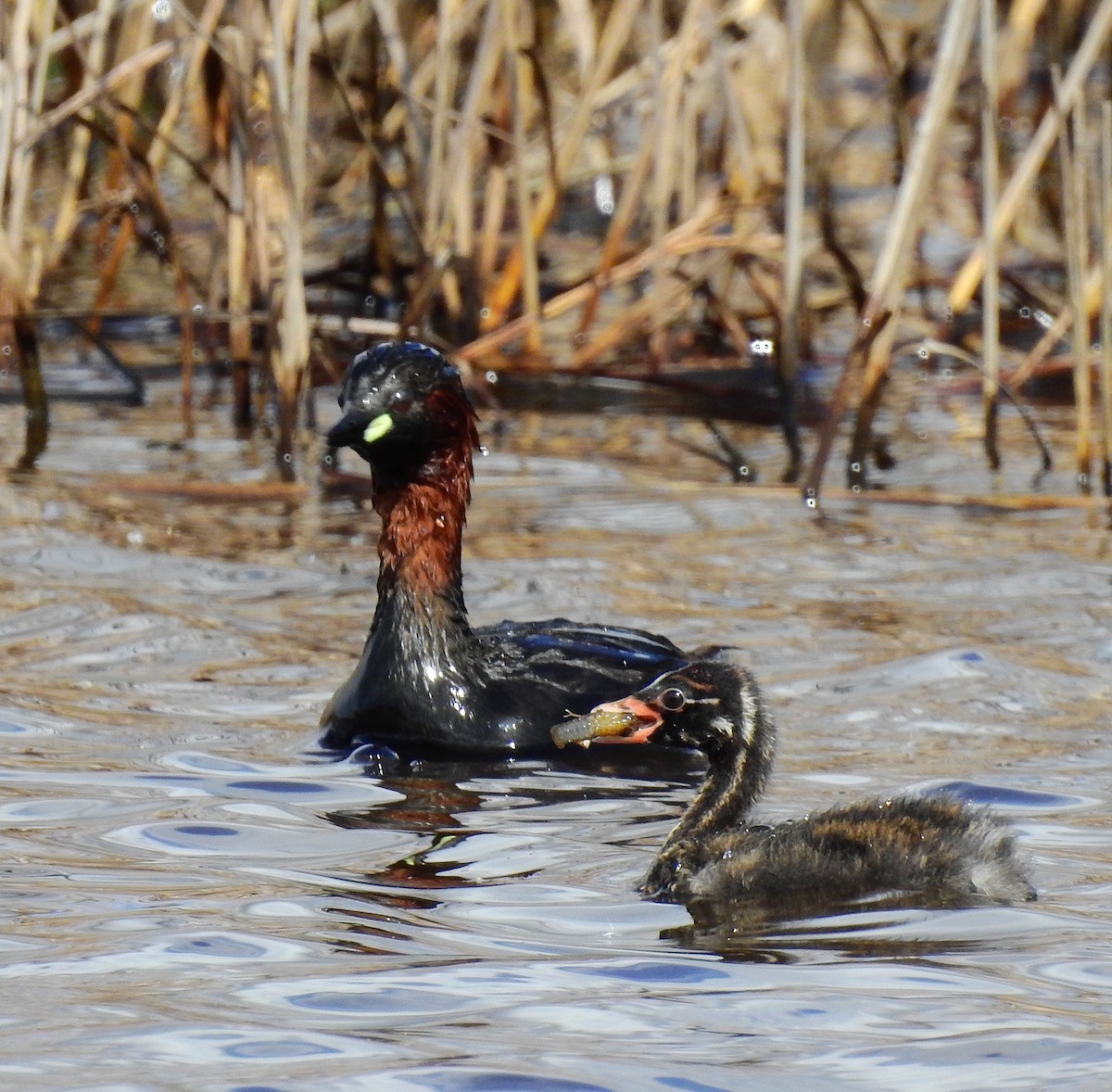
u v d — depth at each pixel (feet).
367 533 51.67
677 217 74.18
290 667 41.22
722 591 46.37
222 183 65.26
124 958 25.32
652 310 65.98
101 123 67.41
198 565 48.19
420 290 62.75
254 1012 23.52
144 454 59.16
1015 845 28.68
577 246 80.59
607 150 81.35
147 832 30.99
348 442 38.42
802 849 28.96
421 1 73.26
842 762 35.14
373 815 32.50
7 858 29.45
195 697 39.11
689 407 65.92
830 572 47.98
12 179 61.05
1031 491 55.47
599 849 30.73
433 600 38.27
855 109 93.50
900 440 61.72
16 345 62.44
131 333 74.64
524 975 24.89
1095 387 65.57
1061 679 39.88
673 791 34.45
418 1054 22.31
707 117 78.84
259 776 34.58
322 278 72.02
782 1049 22.50
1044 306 70.85
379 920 27.04
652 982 24.67
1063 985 24.48
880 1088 21.48
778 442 61.82
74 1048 22.40
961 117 93.61
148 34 66.95
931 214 83.76
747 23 66.33
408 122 66.44
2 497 53.67
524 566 48.26
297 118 56.80
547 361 65.57
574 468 58.44
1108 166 53.47
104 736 36.42
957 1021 23.32
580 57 64.90
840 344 71.87
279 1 55.83
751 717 32.73
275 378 60.75
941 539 50.88
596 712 33.27
